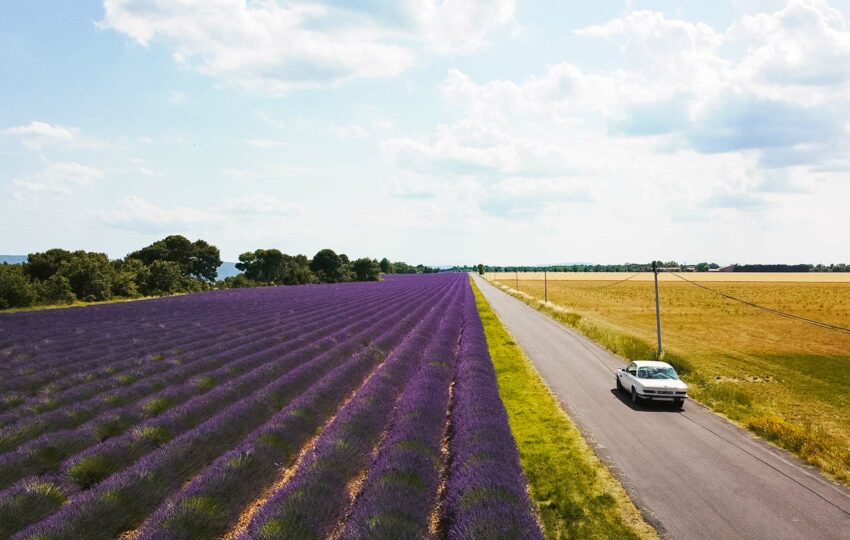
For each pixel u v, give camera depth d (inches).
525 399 733.3
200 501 342.6
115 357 941.8
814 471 475.2
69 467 424.8
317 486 357.7
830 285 5049.2
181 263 4259.4
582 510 392.2
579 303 2952.8
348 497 380.5
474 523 298.4
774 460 504.4
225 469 390.9
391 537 291.3
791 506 400.8
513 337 1396.4
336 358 893.2
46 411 611.8
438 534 341.7
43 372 805.2
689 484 442.0
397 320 1512.1
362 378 804.6
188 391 680.4
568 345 1267.2
